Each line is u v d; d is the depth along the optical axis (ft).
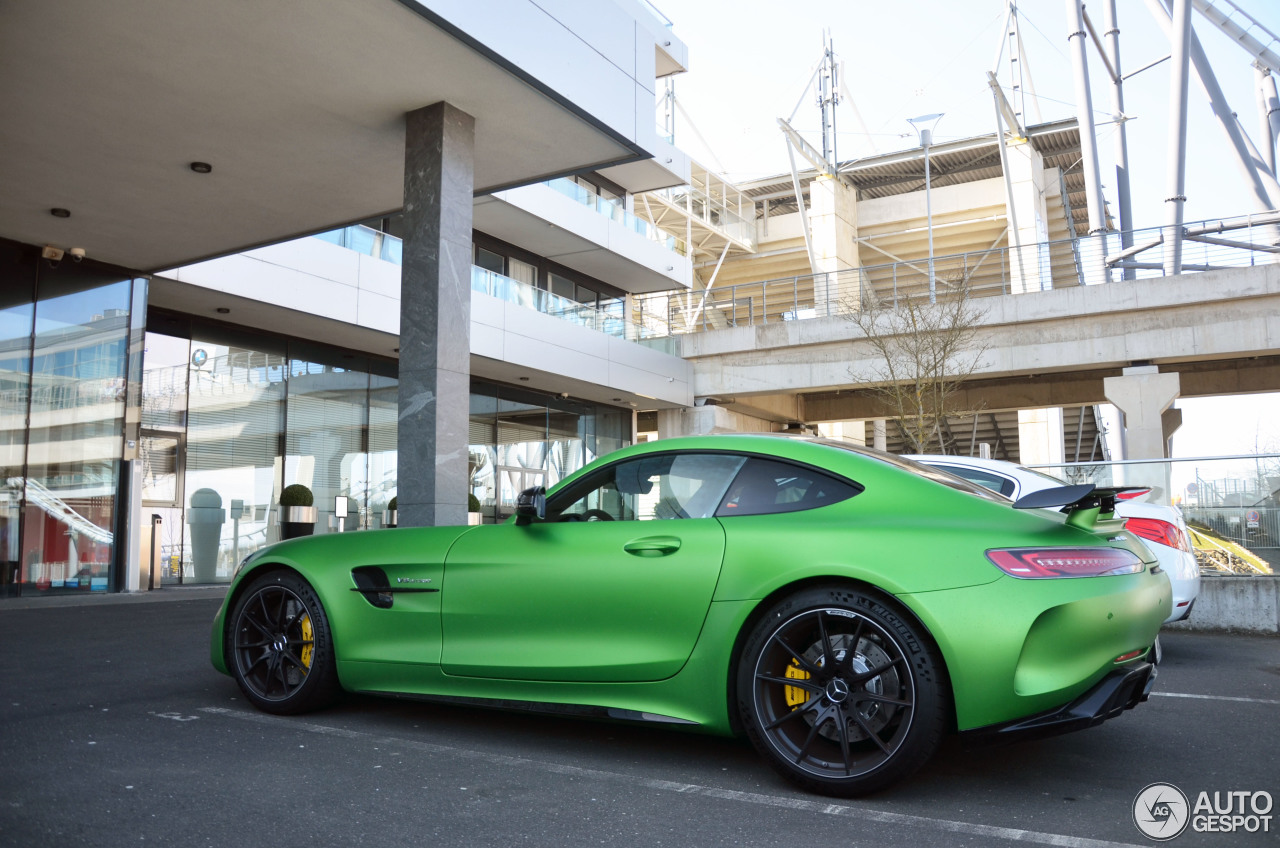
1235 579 25.50
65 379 38.58
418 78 25.93
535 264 78.23
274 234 37.11
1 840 7.64
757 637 9.70
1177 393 65.62
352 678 12.41
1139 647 9.45
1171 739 11.94
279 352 52.54
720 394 82.07
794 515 10.22
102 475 39.78
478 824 8.34
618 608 10.60
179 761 10.28
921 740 8.84
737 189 143.64
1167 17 102.68
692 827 8.32
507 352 61.87
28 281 37.60
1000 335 70.33
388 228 55.72
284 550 13.30
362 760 10.46
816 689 9.42
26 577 37.01
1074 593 8.86
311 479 54.08
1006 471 19.07
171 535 46.21
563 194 72.23
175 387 46.83
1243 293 63.36
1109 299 67.10
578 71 27.89
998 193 139.95
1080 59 100.07
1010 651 8.66
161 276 41.29
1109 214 133.59
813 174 147.54
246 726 12.09
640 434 92.17
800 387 78.54
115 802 8.77
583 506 11.76
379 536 12.78
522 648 11.14
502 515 69.21
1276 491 26.12
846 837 8.08
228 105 27.04
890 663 9.06
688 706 10.13
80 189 32.60
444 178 27.20
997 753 11.10
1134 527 20.39
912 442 71.82
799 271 148.97
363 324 50.34
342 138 29.25
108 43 23.65
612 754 10.91
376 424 58.85
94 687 14.88
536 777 9.87
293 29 23.31
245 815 8.46
